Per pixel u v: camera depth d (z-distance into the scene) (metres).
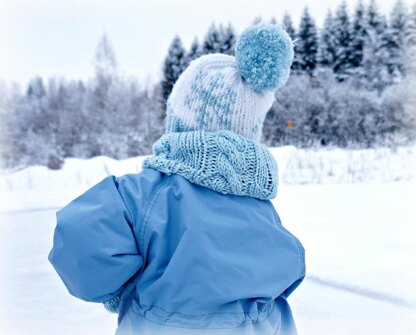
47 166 11.17
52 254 1.10
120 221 1.10
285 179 7.65
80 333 2.39
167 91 16.69
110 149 15.23
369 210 5.01
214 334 1.04
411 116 13.59
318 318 2.35
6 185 9.12
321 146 13.48
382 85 15.75
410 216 4.60
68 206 1.13
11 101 17.95
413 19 16.52
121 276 1.09
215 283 1.05
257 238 1.16
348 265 3.14
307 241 3.82
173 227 1.12
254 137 1.30
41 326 2.44
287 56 1.28
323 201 5.65
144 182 1.17
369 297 2.59
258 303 1.13
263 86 1.26
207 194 1.16
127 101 17.06
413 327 2.18
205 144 1.15
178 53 16.89
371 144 13.28
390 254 3.36
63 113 17.42
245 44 1.26
